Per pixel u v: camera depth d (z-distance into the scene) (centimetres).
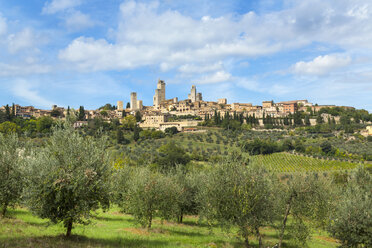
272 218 2562
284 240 3338
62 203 1975
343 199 2858
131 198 3278
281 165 13738
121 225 3281
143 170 3759
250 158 2631
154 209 3184
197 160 13938
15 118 19212
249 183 2425
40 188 1941
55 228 2466
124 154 14212
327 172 11331
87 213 2036
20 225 2334
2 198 2467
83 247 1956
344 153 15438
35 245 1812
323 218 2883
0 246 1695
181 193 3619
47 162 2003
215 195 2488
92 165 2094
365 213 2444
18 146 2714
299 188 2880
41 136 15288
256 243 2956
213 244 2688
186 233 3206
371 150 15925
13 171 2517
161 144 18175
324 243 3544
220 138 19700
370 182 3544
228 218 2453
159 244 2439
